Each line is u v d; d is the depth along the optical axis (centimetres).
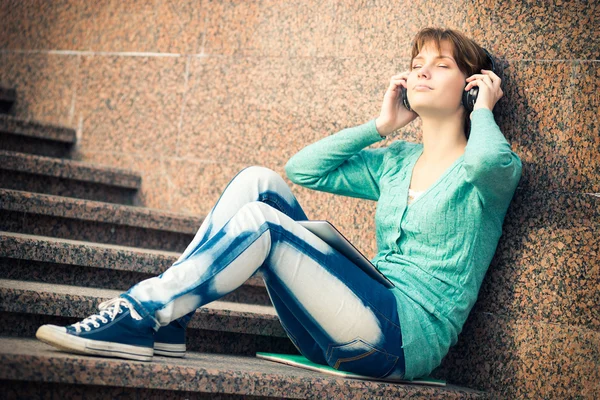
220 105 462
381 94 388
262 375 250
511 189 290
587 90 305
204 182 462
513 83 324
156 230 410
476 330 318
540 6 324
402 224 296
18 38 572
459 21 353
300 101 425
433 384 293
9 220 376
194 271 242
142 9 509
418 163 311
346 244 260
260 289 380
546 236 304
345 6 412
